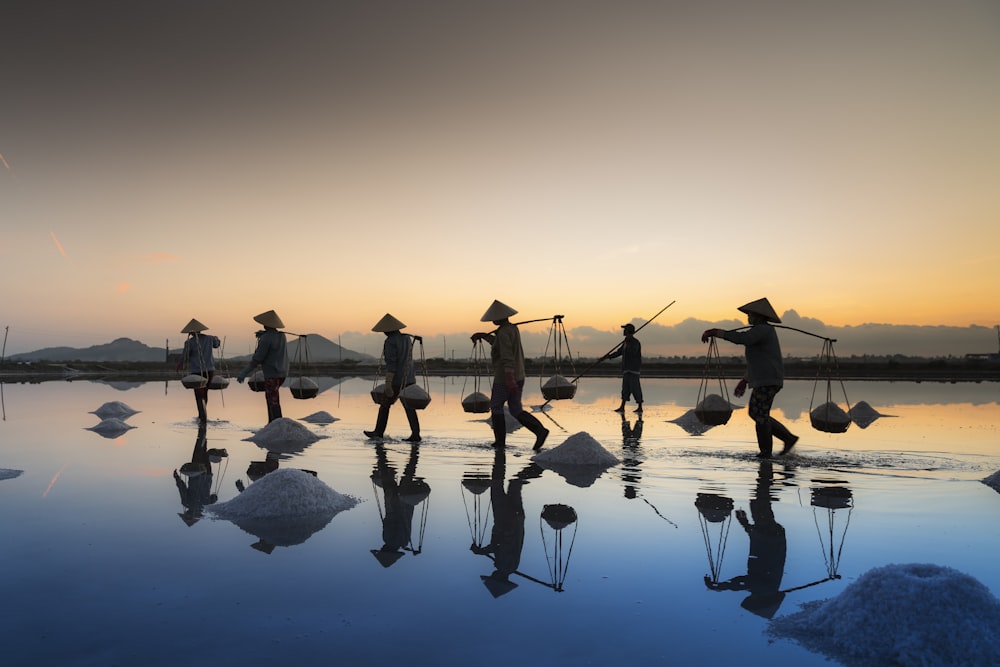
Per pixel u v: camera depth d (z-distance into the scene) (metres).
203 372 10.18
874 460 6.50
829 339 7.48
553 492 4.93
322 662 2.12
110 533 3.70
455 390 20.83
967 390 20.62
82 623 2.43
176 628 2.39
